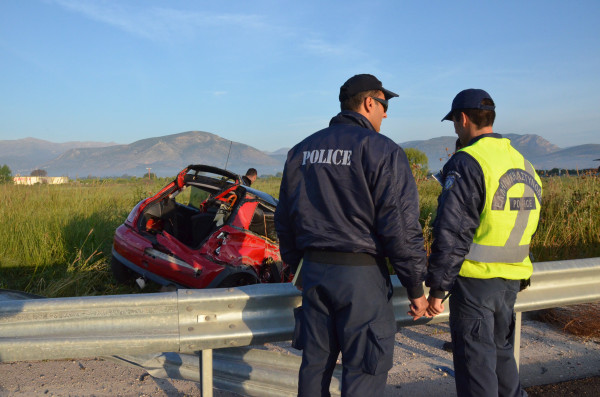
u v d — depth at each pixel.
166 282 5.51
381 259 2.09
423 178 9.54
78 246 7.00
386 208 1.94
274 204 6.21
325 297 2.10
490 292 2.36
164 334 2.29
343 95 2.23
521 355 3.89
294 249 2.26
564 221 8.06
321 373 2.13
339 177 2.00
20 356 2.13
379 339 1.98
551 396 3.21
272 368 2.70
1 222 7.27
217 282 5.48
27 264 6.41
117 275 6.03
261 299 2.47
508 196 2.28
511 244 2.33
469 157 2.28
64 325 2.20
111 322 2.25
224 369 2.71
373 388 2.01
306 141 2.18
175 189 6.35
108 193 10.42
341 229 2.00
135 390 3.07
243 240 5.74
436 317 2.92
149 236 5.70
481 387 2.36
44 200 9.20
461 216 2.21
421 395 3.18
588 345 4.16
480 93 2.43
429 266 2.24
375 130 2.27
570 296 3.27
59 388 3.04
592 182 9.44
